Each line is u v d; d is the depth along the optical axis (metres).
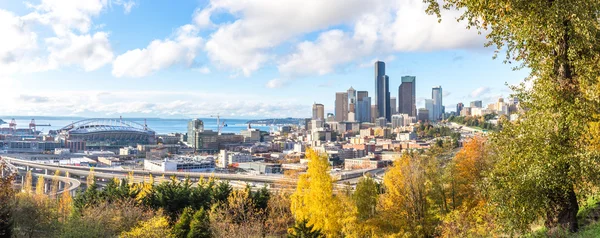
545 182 19.06
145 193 69.75
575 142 19.31
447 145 56.16
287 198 70.88
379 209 48.69
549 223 21.67
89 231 44.28
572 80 19.64
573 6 18.05
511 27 20.59
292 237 40.69
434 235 41.06
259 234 51.03
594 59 19.38
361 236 43.47
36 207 51.00
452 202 44.53
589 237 18.48
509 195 20.62
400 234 40.91
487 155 42.59
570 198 20.66
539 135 19.53
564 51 19.66
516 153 20.48
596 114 19.48
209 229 49.97
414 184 43.53
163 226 47.84
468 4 20.34
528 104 20.30
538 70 20.95
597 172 18.08
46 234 50.72
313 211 44.97
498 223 22.48
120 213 52.19
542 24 19.09
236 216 57.81
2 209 41.75
